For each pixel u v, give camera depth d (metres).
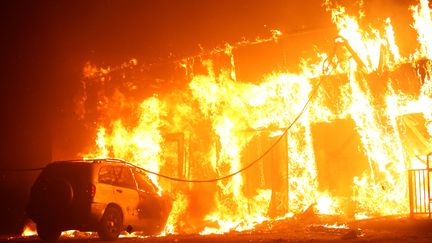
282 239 11.23
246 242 11.04
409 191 13.06
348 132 15.66
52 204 12.95
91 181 12.95
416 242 9.88
